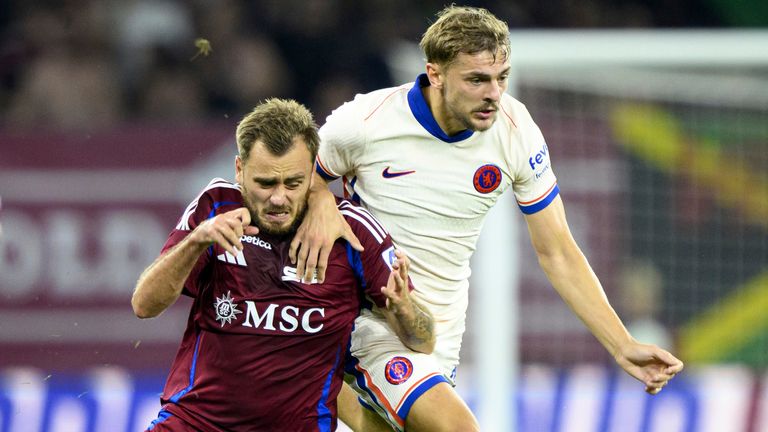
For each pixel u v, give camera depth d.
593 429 25.23
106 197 25.95
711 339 25.86
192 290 13.59
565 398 25.23
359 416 16.28
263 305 13.48
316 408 13.84
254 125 12.84
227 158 26.14
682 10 38.03
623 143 25.44
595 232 25.34
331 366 13.90
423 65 26.23
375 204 14.80
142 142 26.06
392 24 36.53
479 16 13.70
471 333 25.34
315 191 14.02
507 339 24.58
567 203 25.30
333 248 13.79
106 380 25.67
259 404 13.57
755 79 25.73
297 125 12.83
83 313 25.86
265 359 13.52
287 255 13.58
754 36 24.62
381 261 13.88
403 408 14.77
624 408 25.28
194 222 13.72
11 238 25.81
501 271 24.53
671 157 25.58
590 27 36.88
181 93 35.25
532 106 25.20
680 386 25.52
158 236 25.95
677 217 25.64
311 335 13.61
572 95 25.31
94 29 35.72
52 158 25.88
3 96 34.81
